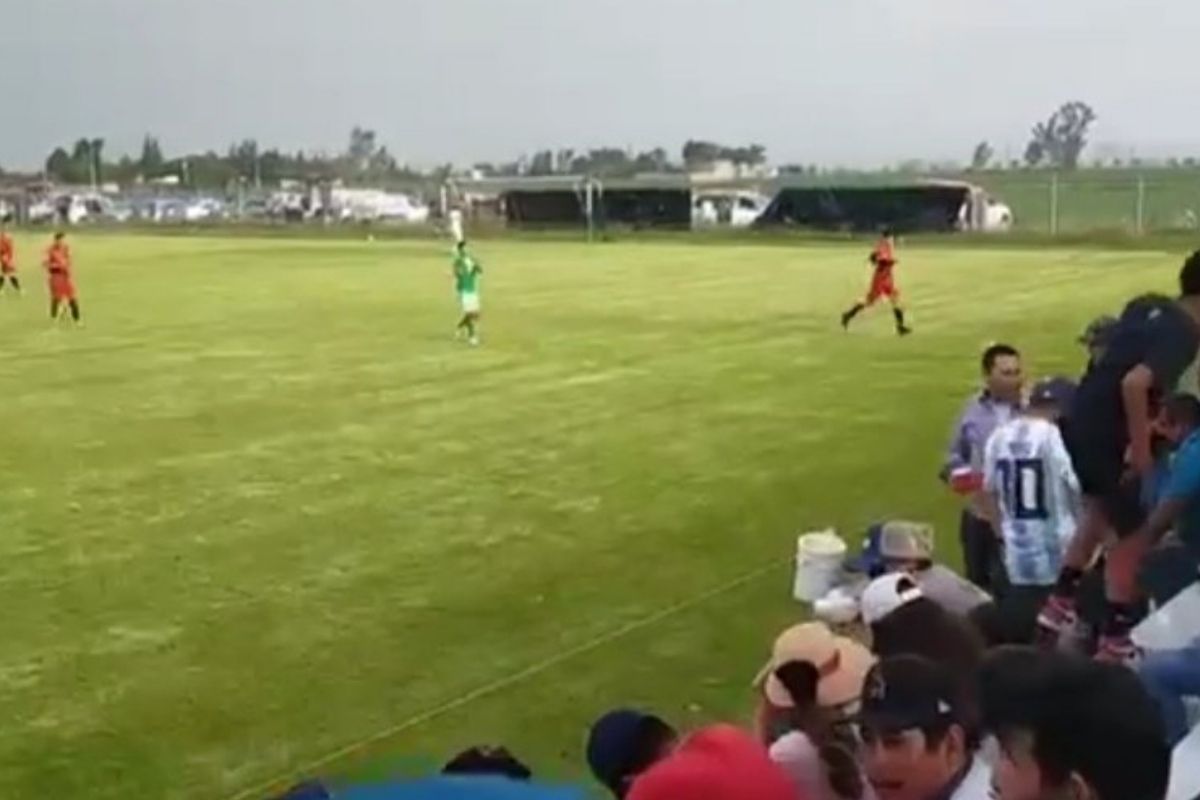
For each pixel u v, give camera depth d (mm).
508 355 24969
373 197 98500
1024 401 9297
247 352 25891
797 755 4293
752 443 16969
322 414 19234
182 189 130625
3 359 25359
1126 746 2969
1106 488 7250
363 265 50844
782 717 4527
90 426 18594
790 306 33469
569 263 50062
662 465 15797
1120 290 36844
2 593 11406
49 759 8289
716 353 25094
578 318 31062
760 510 13781
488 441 17203
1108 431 7293
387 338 27719
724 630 10312
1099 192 83312
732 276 43125
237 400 20484
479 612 10812
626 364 23734
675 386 21312
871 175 84875
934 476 15102
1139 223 68938
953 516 13367
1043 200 83000
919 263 48469
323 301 36250
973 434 9641
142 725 8773
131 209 102562
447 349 25891
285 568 12039
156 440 17562
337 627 10523
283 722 8797
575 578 11648
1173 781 4273
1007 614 6250
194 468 15938
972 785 3746
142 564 12195
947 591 7023
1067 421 7570
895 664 3904
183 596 11312
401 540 12859
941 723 3762
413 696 9164
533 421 18516
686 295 36688
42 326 30906
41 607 11070
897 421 18312
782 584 11375
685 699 9000
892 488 14586
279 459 16375
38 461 16422
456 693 9195
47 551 12625
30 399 20844
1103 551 7273
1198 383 7566
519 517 13617
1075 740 2973
